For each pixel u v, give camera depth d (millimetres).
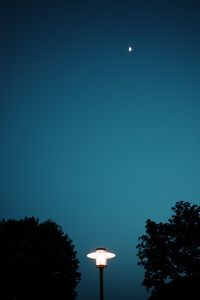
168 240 28953
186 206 29688
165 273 27625
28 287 28000
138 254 29359
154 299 21844
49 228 30547
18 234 29422
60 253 30109
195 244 28094
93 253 10102
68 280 29438
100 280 9891
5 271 28141
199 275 20406
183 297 19438
